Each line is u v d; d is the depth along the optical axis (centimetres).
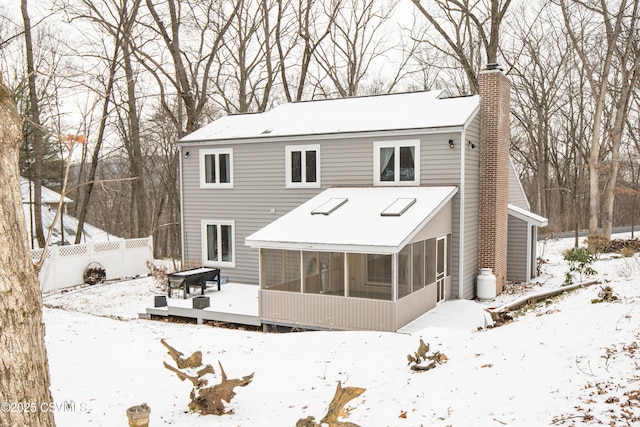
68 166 349
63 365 977
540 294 1385
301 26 3197
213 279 1853
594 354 721
